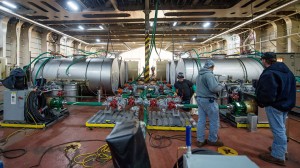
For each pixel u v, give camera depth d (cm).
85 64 738
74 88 611
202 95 300
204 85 298
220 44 1432
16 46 794
